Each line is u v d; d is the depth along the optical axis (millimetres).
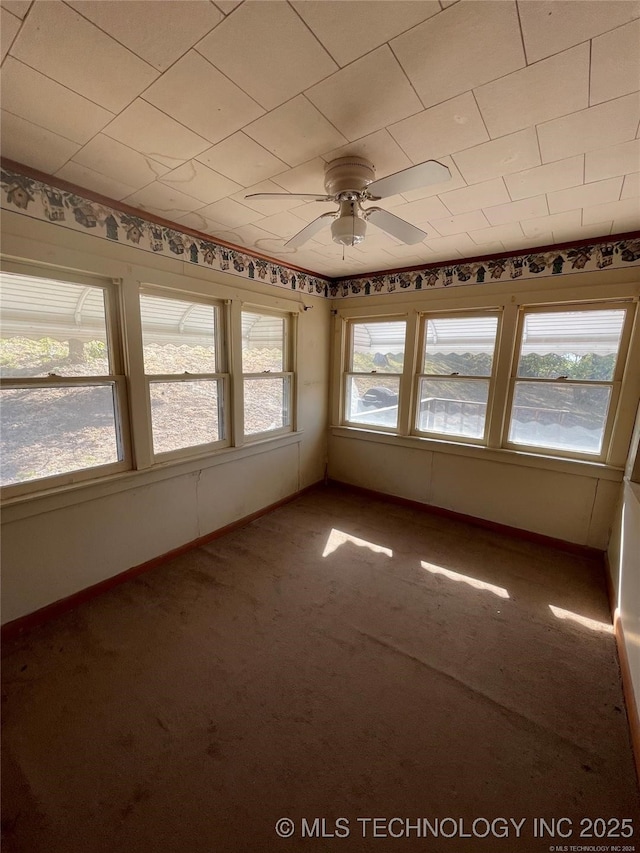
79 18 970
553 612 2230
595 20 941
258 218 2334
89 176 1835
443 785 1312
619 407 2646
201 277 2662
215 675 1753
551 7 914
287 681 1729
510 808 1246
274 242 2789
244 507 3324
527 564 2752
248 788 1295
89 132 1469
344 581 2510
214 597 2320
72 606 2184
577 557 2861
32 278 1918
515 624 2125
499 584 2500
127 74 1158
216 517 3064
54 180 1862
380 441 3857
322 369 4066
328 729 1508
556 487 2947
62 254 1938
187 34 1013
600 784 1314
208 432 2965
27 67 1122
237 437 3133
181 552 2807
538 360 2975
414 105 1278
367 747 1438
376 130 1425
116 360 2312
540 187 1859
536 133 1430
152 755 1395
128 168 1753
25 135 1493
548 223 2338
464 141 1488
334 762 1384
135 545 2496
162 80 1181
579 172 1712
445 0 899
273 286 3285
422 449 3594
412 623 2123
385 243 2756
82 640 1944
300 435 3873
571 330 2818
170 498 2680
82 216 1998
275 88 1204
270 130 1438
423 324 3520
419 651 1919
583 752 1424
